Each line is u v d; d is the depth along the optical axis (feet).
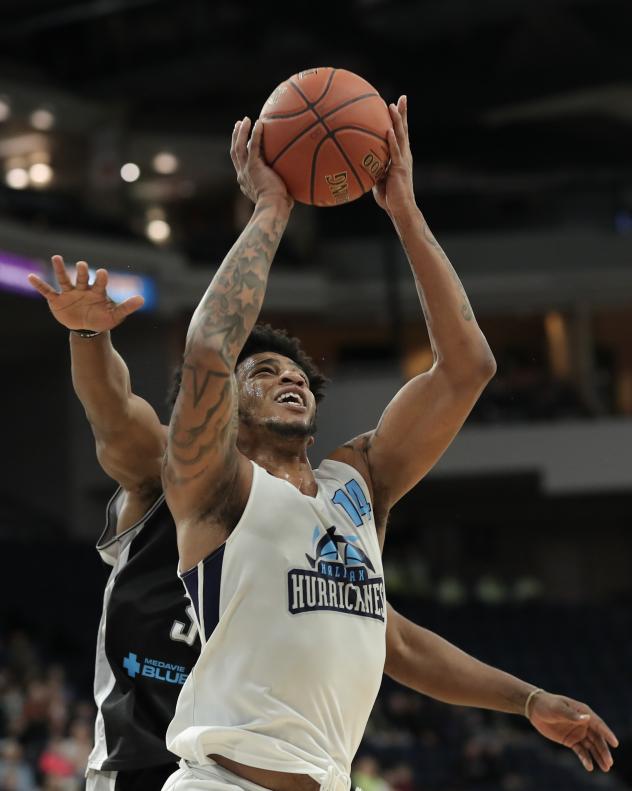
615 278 111.75
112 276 91.66
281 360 11.93
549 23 94.38
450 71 99.04
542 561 109.70
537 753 66.23
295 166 11.68
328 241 115.55
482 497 104.83
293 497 10.93
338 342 116.16
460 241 114.62
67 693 61.41
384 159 11.89
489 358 11.91
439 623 88.79
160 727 13.01
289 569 10.59
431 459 12.14
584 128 109.70
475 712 71.92
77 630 78.18
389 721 66.85
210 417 10.40
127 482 13.44
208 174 115.34
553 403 100.32
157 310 94.38
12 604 79.00
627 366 117.60
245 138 12.05
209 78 108.37
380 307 110.22
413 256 11.83
